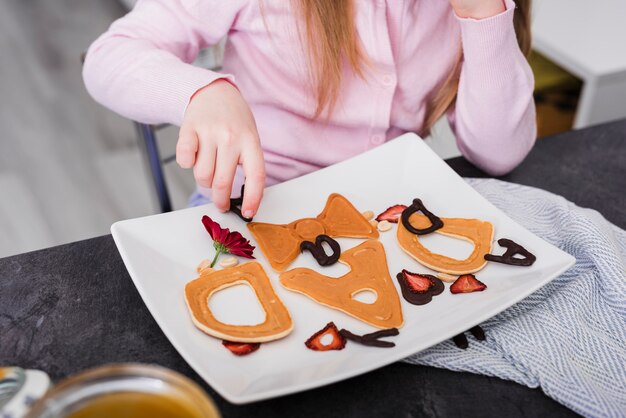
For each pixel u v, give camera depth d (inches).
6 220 75.3
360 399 26.7
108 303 29.7
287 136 40.9
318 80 39.3
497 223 32.5
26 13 114.7
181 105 33.9
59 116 91.7
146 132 43.8
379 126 41.0
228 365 26.8
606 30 61.5
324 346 27.7
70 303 29.6
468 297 29.7
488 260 31.0
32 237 73.2
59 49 105.7
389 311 29.0
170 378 21.2
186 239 31.5
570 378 26.9
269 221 32.9
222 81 34.4
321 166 41.9
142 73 35.6
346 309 29.0
